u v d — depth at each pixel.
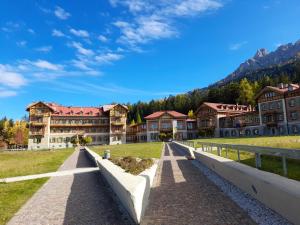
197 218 6.70
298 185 6.52
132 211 6.93
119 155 28.12
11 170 20.50
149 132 93.38
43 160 29.88
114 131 93.31
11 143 108.00
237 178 9.67
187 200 8.44
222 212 7.02
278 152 8.84
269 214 6.55
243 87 114.31
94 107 98.81
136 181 8.16
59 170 19.56
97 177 15.08
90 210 8.29
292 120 63.03
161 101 161.25
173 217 6.91
